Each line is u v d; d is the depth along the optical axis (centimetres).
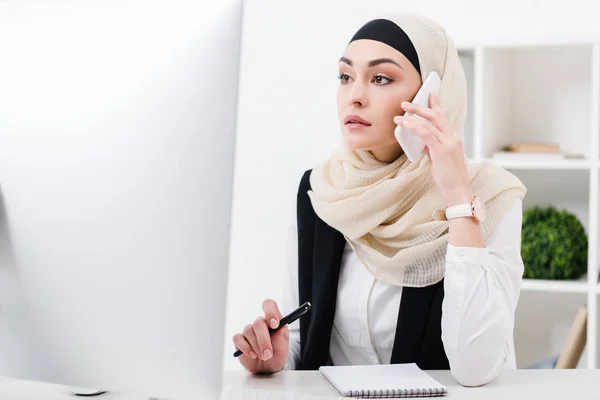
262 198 323
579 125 273
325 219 165
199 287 77
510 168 254
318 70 316
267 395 107
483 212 128
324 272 164
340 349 164
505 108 274
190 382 78
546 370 128
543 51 274
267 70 321
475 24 288
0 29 85
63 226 83
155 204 78
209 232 77
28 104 84
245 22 321
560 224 254
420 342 152
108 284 80
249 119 323
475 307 124
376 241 165
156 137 78
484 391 114
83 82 81
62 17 83
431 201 159
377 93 154
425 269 154
